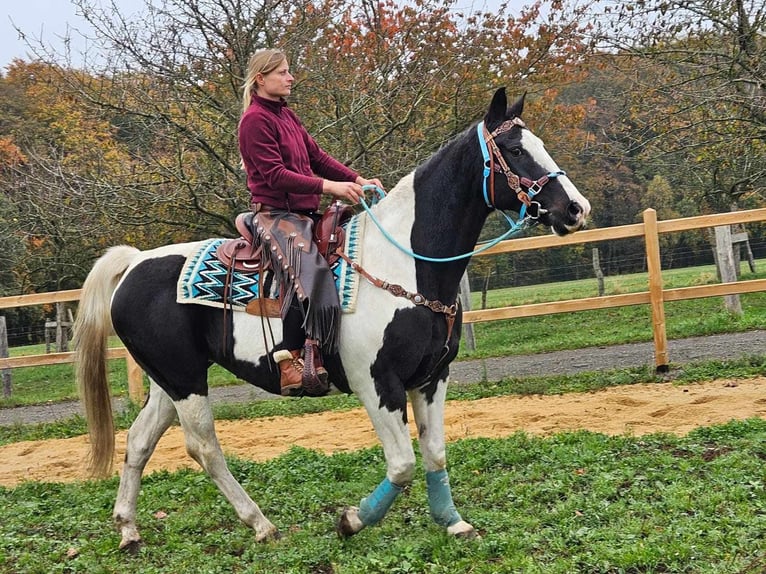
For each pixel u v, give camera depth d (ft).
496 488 16.55
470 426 23.79
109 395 15.69
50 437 30.04
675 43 35.12
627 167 81.76
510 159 13.05
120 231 41.19
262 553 13.96
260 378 14.25
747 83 33.45
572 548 12.65
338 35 41.63
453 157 13.53
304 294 13.16
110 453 15.66
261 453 23.38
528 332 52.21
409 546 13.23
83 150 41.37
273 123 14.03
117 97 38.50
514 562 12.18
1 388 53.88
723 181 39.22
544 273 101.81
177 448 25.11
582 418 23.32
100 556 14.69
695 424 21.24
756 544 11.92
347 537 14.08
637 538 12.66
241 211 38.78
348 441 23.97
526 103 45.57
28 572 13.88
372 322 13.14
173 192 37.73
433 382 14.01
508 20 43.01
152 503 17.87
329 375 13.78
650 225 29.55
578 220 12.59
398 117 40.52
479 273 64.18
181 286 14.58
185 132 37.14
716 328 38.91
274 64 14.05
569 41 42.16
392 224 13.71
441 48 41.16
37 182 40.24
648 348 36.83
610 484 15.69
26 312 84.07
